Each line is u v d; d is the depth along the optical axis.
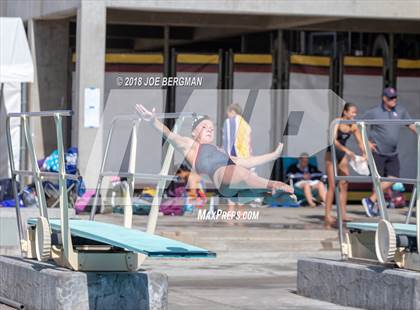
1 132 45.91
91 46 42.31
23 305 21.83
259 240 35.62
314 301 24.38
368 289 22.59
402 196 48.25
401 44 53.22
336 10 43.56
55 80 49.47
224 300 24.47
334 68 50.34
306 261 25.14
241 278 29.06
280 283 28.02
